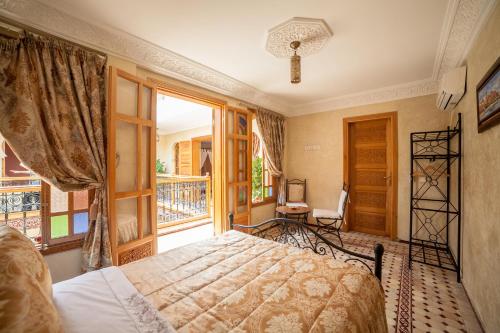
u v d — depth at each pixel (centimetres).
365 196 407
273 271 140
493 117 145
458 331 167
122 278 128
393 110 362
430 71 297
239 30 206
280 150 455
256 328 91
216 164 357
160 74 265
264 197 454
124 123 226
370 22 194
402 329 168
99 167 199
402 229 356
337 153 421
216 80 309
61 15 178
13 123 161
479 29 180
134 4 173
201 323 94
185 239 364
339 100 411
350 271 139
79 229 206
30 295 70
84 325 88
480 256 180
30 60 170
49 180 172
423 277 244
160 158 881
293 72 217
